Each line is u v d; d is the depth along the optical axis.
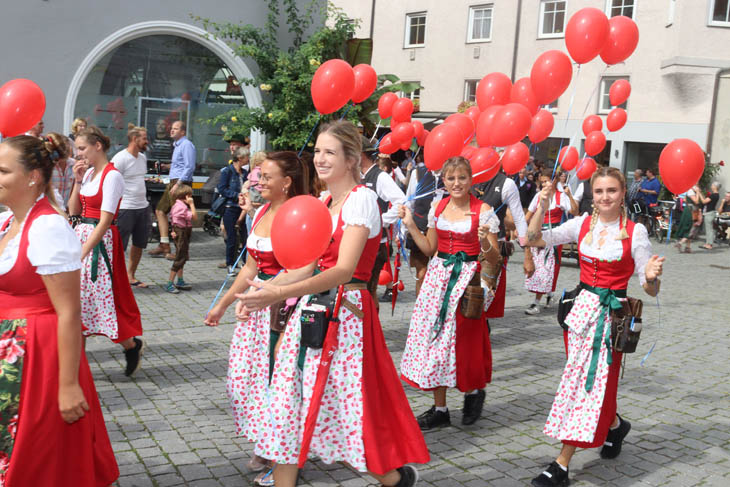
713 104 18.38
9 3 10.41
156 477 3.40
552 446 4.06
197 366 5.21
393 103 5.68
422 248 4.26
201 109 12.46
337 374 2.79
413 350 4.29
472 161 4.45
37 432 2.40
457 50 23.77
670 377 5.56
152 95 12.02
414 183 6.32
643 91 19.77
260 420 2.92
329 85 3.78
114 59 11.58
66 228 2.44
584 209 11.06
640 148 20.53
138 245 7.80
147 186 11.29
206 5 11.84
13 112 3.51
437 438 4.12
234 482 3.39
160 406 4.36
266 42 11.95
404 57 25.44
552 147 21.66
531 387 5.15
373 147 5.37
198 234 12.38
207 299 7.54
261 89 11.65
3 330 2.42
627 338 3.46
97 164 4.59
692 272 11.91
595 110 20.70
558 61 4.08
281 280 2.82
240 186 9.12
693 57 18.39
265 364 3.12
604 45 4.18
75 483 2.49
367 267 2.92
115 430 3.95
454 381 4.17
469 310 4.09
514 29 22.14
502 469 3.72
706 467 3.86
